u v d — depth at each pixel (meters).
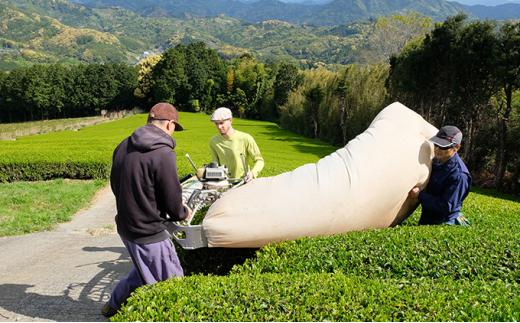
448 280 4.28
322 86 57.12
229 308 3.43
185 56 93.25
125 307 3.53
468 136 31.53
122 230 4.34
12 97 95.88
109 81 97.94
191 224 5.35
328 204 5.12
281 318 3.31
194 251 5.64
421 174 5.62
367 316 3.36
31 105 95.88
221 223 4.90
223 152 6.23
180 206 4.31
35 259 7.68
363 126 46.66
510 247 5.04
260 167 6.18
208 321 3.29
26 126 73.31
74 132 46.34
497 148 30.41
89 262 7.41
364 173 5.29
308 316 3.34
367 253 4.78
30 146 23.25
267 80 88.38
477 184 31.23
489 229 5.86
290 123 64.69
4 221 10.70
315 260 4.70
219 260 5.66
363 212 5.30
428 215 6.14
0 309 5.26
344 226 5.29
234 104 89.81
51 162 17.31
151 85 94.06
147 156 4.14
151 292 3.70
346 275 4.44
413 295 3.73
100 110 99.62
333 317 3.36
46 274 6.73
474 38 29.34
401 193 5.54
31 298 5.64
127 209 4.21
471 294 3.82
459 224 6.02
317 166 5.41
